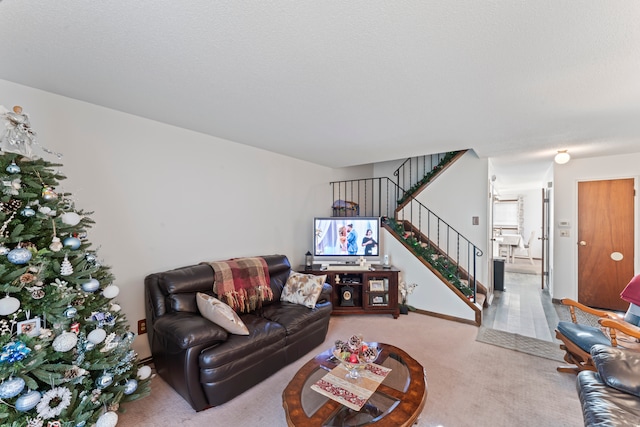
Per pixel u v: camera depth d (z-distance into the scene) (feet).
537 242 29.01
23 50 5.01
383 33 4.48
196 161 9.90
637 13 3.93
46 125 6.78
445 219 15.40
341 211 16.94
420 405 4.83
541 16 4.05
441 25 4.27
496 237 28.12
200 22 4.24
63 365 4.57
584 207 14.40
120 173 8.05
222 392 6.61
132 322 8.25
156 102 7.34
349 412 4.75
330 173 16.74
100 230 7.68
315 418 4.52
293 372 8.12
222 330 6.97
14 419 4.20
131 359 5.82
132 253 8.31
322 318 9.64
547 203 18.42
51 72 5.82
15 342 4.14
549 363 8.57
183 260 9.57
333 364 6.19
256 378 7.41
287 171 13.71
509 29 4.34
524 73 5.69
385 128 9.26
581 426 5.98
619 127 8.97
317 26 4.32
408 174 18.67
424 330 11.15
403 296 13.61
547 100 6.95
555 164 15.03
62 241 5.15
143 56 5.20
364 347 6.12
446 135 9.99
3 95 6.22
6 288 4.24
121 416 6.28
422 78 5.95
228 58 5.25
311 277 10.43
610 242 13.88
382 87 6.37
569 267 14.75
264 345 7.51
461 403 6.70
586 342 7.25
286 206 13.69
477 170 14.47
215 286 8.85
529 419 6.19
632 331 6.40
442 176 15.53
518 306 14.39
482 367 8.33
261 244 12.40
